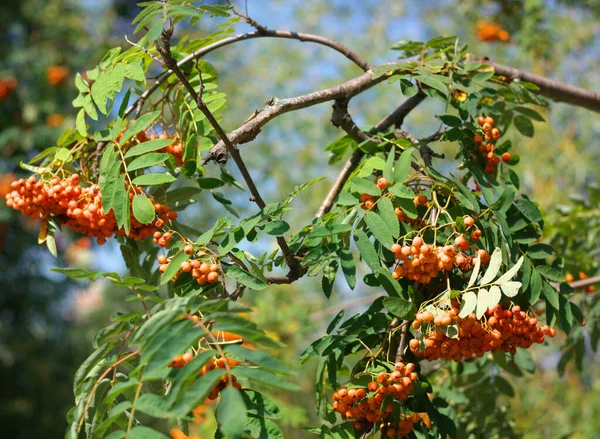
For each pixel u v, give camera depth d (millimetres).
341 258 1071
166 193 1235
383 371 1052
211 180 1255
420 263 1035
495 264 1026
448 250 1029
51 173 1229
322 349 1073
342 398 1046
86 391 1000
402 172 1088
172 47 1288
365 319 1072
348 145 1285
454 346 1031
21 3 3773
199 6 1107
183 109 1249
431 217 1088
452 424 1112
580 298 1507
